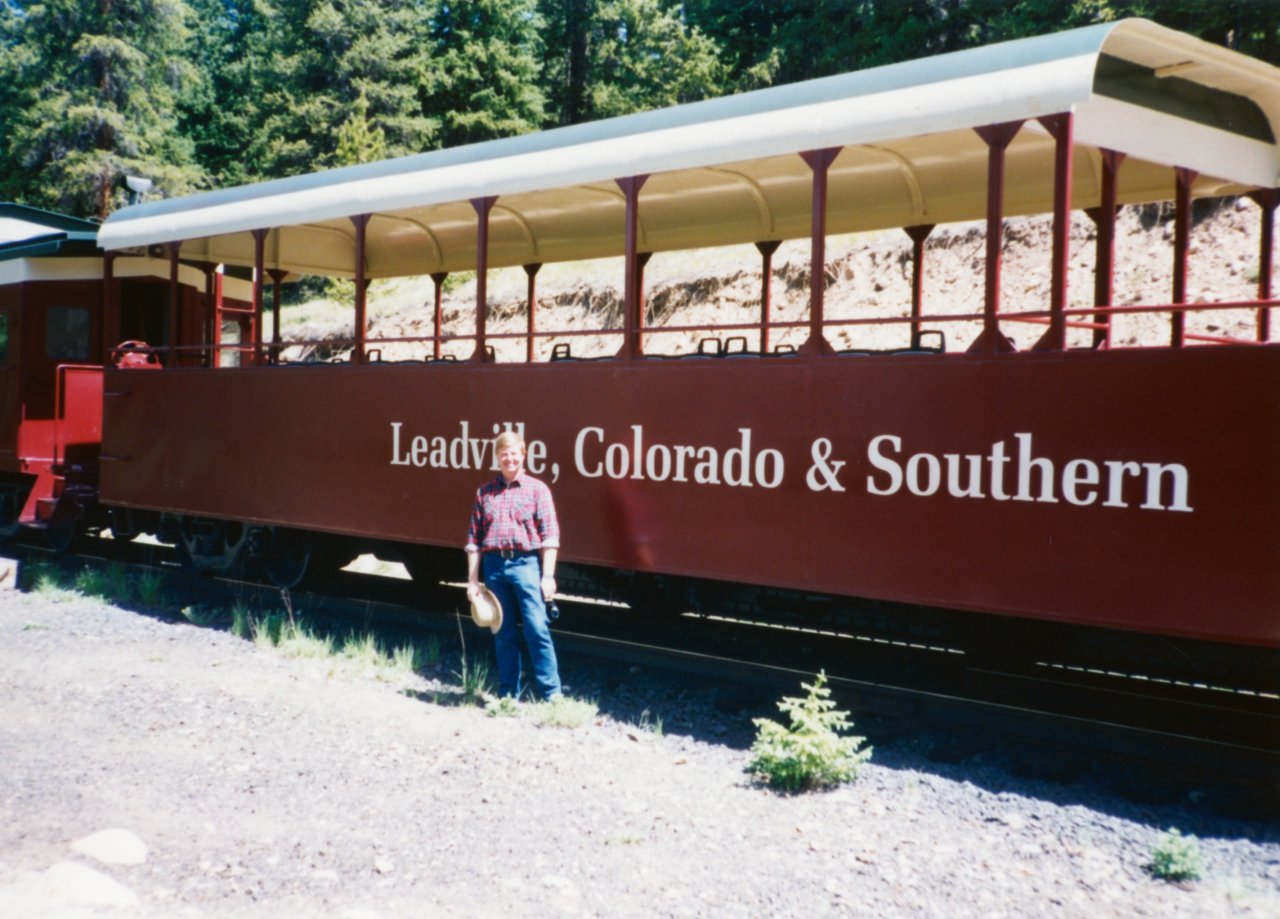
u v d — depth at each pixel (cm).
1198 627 493
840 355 616
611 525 714
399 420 842
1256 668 563
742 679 686
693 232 911
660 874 418
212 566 1056
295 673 738
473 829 461
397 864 423
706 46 3738
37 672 725
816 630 777
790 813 490
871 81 596
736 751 583
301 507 916
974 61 557
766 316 879
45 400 1215
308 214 897
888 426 593
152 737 583
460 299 2230
